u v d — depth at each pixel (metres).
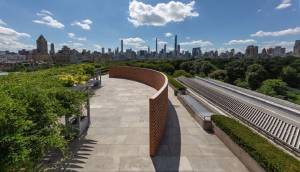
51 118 3.77
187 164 4.80
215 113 7.66
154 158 5.05
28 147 2.92
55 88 5.38
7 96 3.38
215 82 21.72
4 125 2.74
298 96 38.75
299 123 6.15
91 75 15.50
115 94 12.98
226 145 5.78
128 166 4.68
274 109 9.00
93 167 4.61
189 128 7.18
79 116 6.14
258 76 47.16
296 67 49.38
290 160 3.85
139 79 19.42
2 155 2.54
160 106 5.91
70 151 5.28
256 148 4.35
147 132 6.62
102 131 6.68
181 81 21.62
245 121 7.41
